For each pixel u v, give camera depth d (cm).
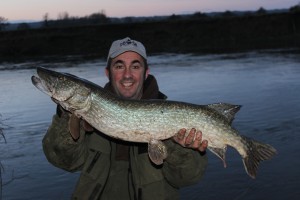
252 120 1108
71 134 397
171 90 1627
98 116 410
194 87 1678
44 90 407
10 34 4603
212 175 758
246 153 429
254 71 2102
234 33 4581
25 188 731
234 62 2567
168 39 4475
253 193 686
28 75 2314
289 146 891
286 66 2230
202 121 412
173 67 2433
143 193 418
